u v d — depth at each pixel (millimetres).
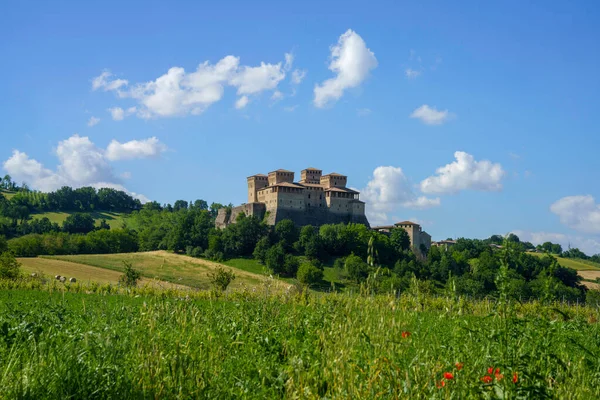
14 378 7559
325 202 161125
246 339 12188
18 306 21094
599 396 8148
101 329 10891
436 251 129500
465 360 8594
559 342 12266
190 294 39562
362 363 8188
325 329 11000
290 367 8133
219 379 8578
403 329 9422
